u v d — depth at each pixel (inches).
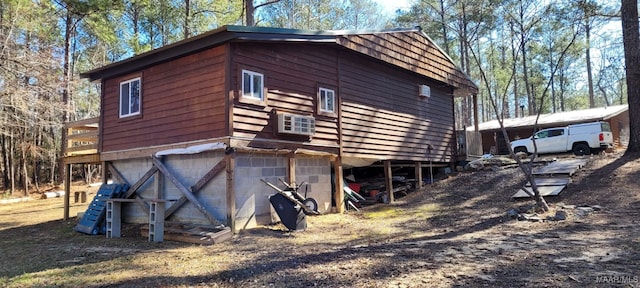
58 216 496.1
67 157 467.2
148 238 324.2
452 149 620.4
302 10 1119.6
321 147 404.2
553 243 227.9
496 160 571.2
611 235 240.4
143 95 398.9
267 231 326.3
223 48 335.0
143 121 396.2
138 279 194.1
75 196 653.9
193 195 343.9
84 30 844.6
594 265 177.5
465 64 1192.2
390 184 490.0
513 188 437.7
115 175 423.8
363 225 350.9
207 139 338.3
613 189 375.2
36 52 562.9
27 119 582.2
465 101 1374.3
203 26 837.8
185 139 356.5
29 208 600.1
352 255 221.0
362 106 460.4
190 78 357.7
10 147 882.8
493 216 343.3
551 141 711.1
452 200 440.5
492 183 475.5
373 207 455.8
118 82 428.1
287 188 344.2
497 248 222.5
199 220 344.2
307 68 399.9
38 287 187.5
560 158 541.0
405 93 532.7
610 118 823.7
